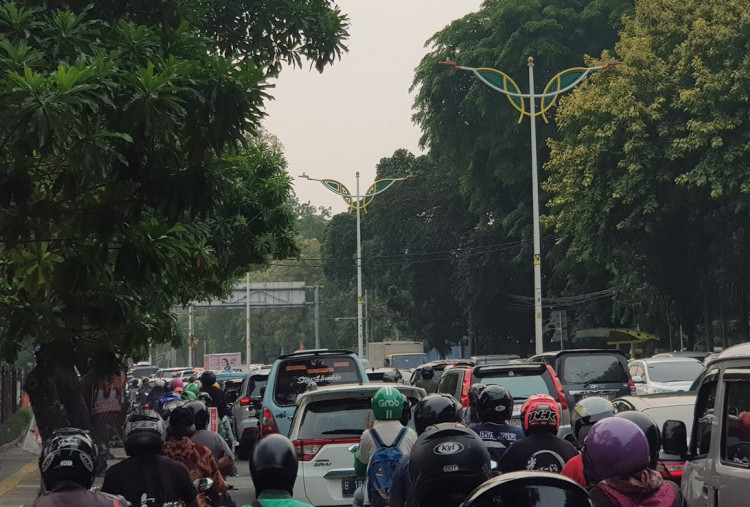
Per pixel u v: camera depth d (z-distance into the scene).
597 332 50.78
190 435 8.45
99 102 8.47
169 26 10.66
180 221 10.05
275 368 16.75
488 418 8.46
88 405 20.27
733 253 43.59
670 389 26.20
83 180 8.68
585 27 56.50
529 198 57.97
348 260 80.81
